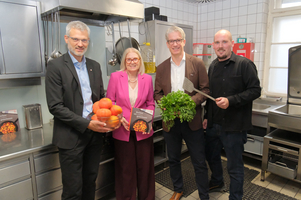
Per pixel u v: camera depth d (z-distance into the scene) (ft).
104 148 6.18
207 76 5.72
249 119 5.51
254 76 5.19
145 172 5.86
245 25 10.34
